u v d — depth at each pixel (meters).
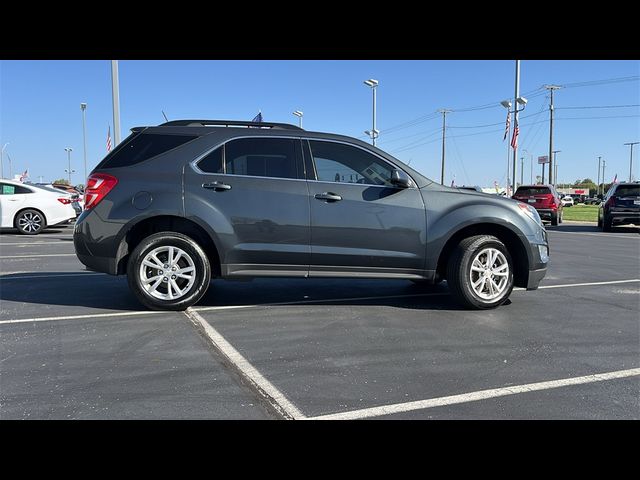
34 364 3.83
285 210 5.31
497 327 4.94
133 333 4.62
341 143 5.54
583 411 3.12
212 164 5.34
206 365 3.84
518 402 3.24
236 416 3.02
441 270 5.77
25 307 5.60
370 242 5.43
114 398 3.25
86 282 7.12
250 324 4.97
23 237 14.52
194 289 5.35
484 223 5.61
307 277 5.44
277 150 5.43
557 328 4.91
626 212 17.03
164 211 5.16
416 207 5.48
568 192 107.00
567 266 9.05
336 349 4.23
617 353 4.19
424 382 3.55
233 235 5.27
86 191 5.34
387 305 5.83
